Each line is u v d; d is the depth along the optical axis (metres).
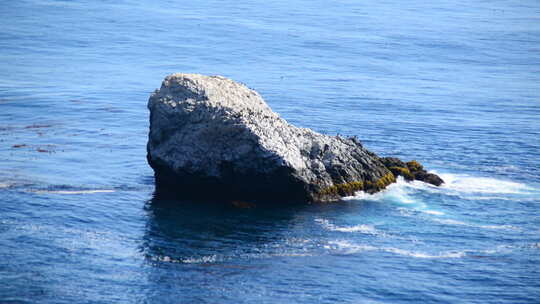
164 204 79.69
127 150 103.12
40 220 72.69
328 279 62.31
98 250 66.31
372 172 87.06
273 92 151.25
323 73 179.25
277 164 78.62
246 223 74.62
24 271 61.00
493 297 60.12
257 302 58.09
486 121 130.38
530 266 66.31
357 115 132.12
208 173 80.62
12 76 156.88
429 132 120.00
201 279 61.56
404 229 74.38
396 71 187.62
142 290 59.22
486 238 72.75
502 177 94.50
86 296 57.69
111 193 82.56
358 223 75.62
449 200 84.00
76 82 154.38
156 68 176.88
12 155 96.25
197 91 84.06
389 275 63.47
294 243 69.81
